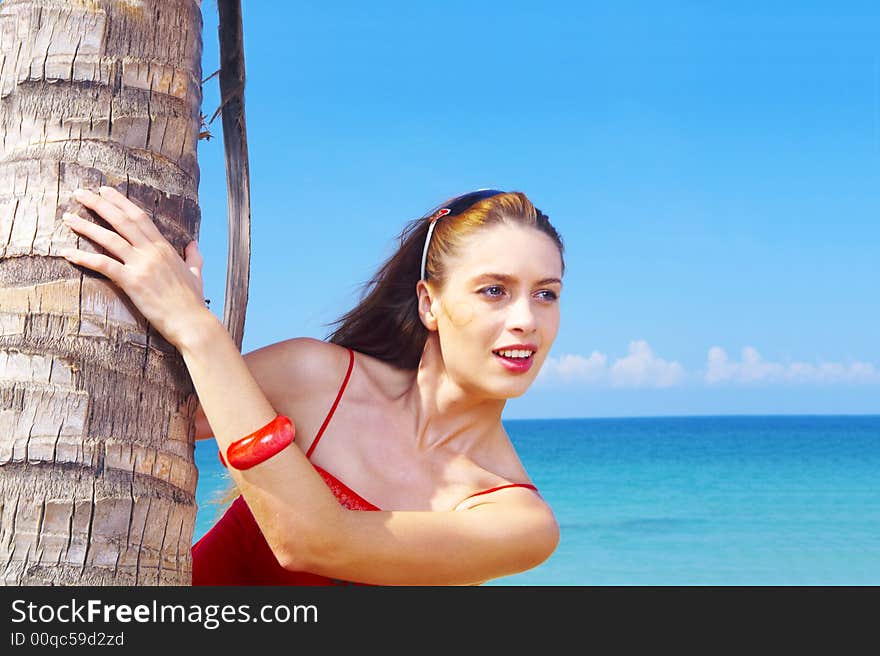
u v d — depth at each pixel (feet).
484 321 8.95
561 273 9.36
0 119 7.11
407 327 9.92
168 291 7.06
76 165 6.97
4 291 6.77
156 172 7.30
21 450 6.49
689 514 113.91
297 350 9.54
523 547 8.68
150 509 6.85
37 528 6.41
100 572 6.53
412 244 9.89
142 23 7.31
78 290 6.80
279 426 7.25
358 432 9.44
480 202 9.34
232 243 8.53
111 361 6.81
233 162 8.55
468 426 9.73
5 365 6.63
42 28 7.08
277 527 7.33
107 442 6.70
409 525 7.88
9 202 6.90
